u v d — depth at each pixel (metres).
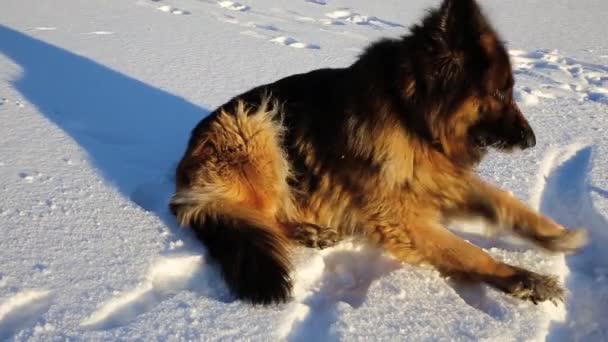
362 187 2.00
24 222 1.92
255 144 2.04
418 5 5.52
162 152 2.38
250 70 3.16
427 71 1.91
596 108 2.96
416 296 1.82
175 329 1.65
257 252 1.83
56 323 1.64
